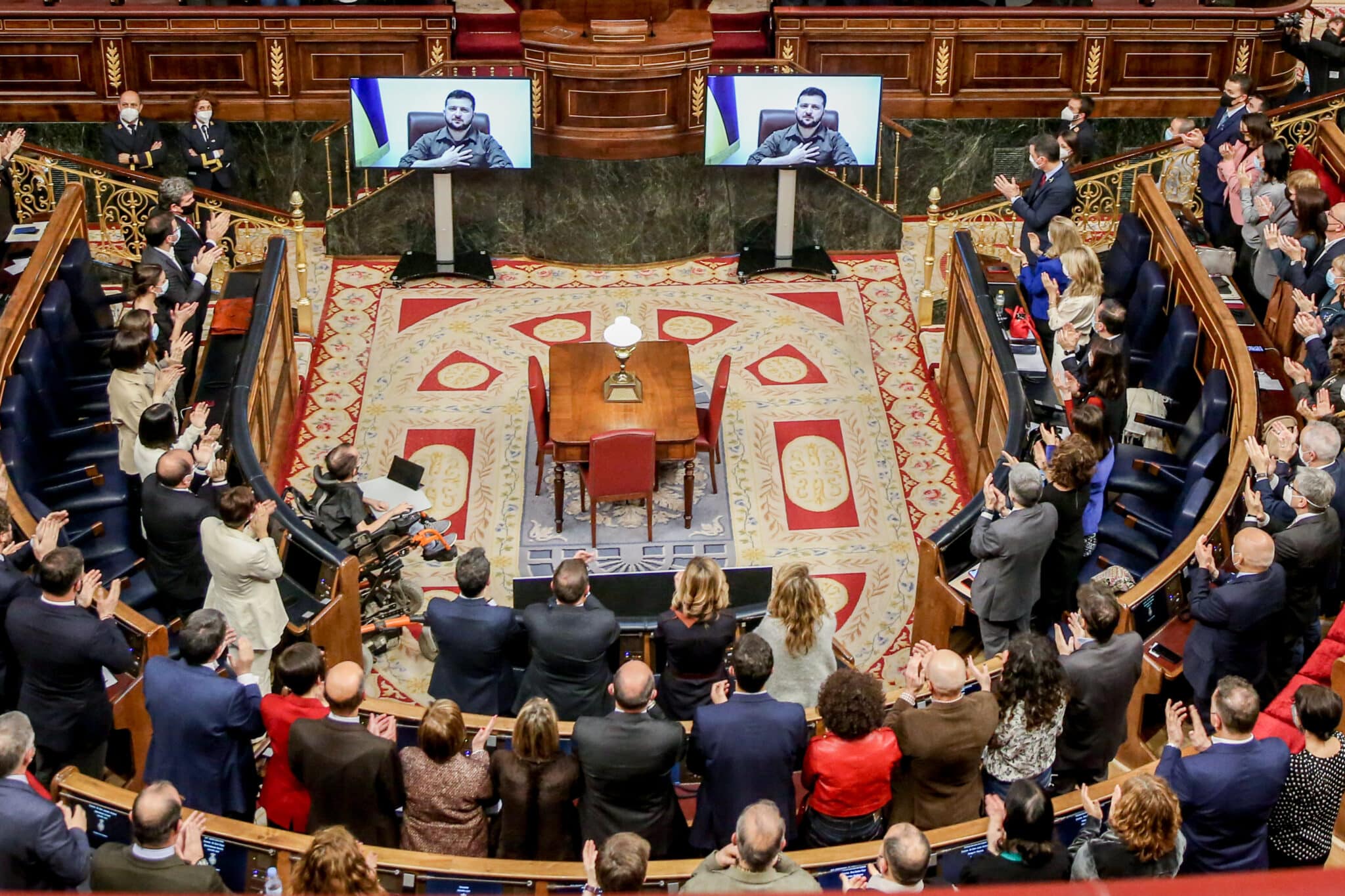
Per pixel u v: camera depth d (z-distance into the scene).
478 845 6.42
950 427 12.56
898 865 5.09
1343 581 8.65
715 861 5.32
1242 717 5.99
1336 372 9.12
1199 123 15.55
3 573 7.33
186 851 5.53
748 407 12.71
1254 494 8.11
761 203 14.61
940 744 6.29
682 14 14.55
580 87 13.86
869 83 13.70
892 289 14.34
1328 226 10.64
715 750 6.30
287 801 6.77
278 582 9.36
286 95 15.09
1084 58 15.21
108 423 10.27
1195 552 8.16
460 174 14.38
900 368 13.26
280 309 12.02
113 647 7.02
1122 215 12.45
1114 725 7.01
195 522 8.56
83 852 5.73
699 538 11.41
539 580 9.33
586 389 11.72
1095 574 9.51
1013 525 8.19
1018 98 15.38
